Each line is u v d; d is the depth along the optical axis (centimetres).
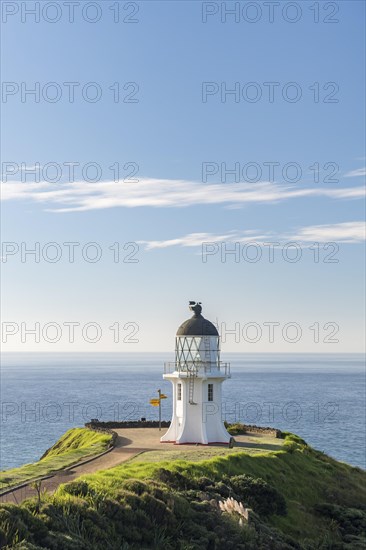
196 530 3266
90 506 3020
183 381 6097
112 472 3962
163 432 6681
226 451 5369
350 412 16700
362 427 13488
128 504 3167
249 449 5600
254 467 4847
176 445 5828
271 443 6081
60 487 3244
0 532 2477
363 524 4562
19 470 4353
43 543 2559
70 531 2741
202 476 4303
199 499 3750
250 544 3353
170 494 3472
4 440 10894
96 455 5041
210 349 6203
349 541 4278
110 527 2947
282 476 4931
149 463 4438
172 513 3281
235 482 4322
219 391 6156
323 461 5872
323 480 5303
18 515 2620
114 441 5800
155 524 3170
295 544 3834
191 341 6212
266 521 4119
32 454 9419
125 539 2969
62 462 4688
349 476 5747
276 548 3556
